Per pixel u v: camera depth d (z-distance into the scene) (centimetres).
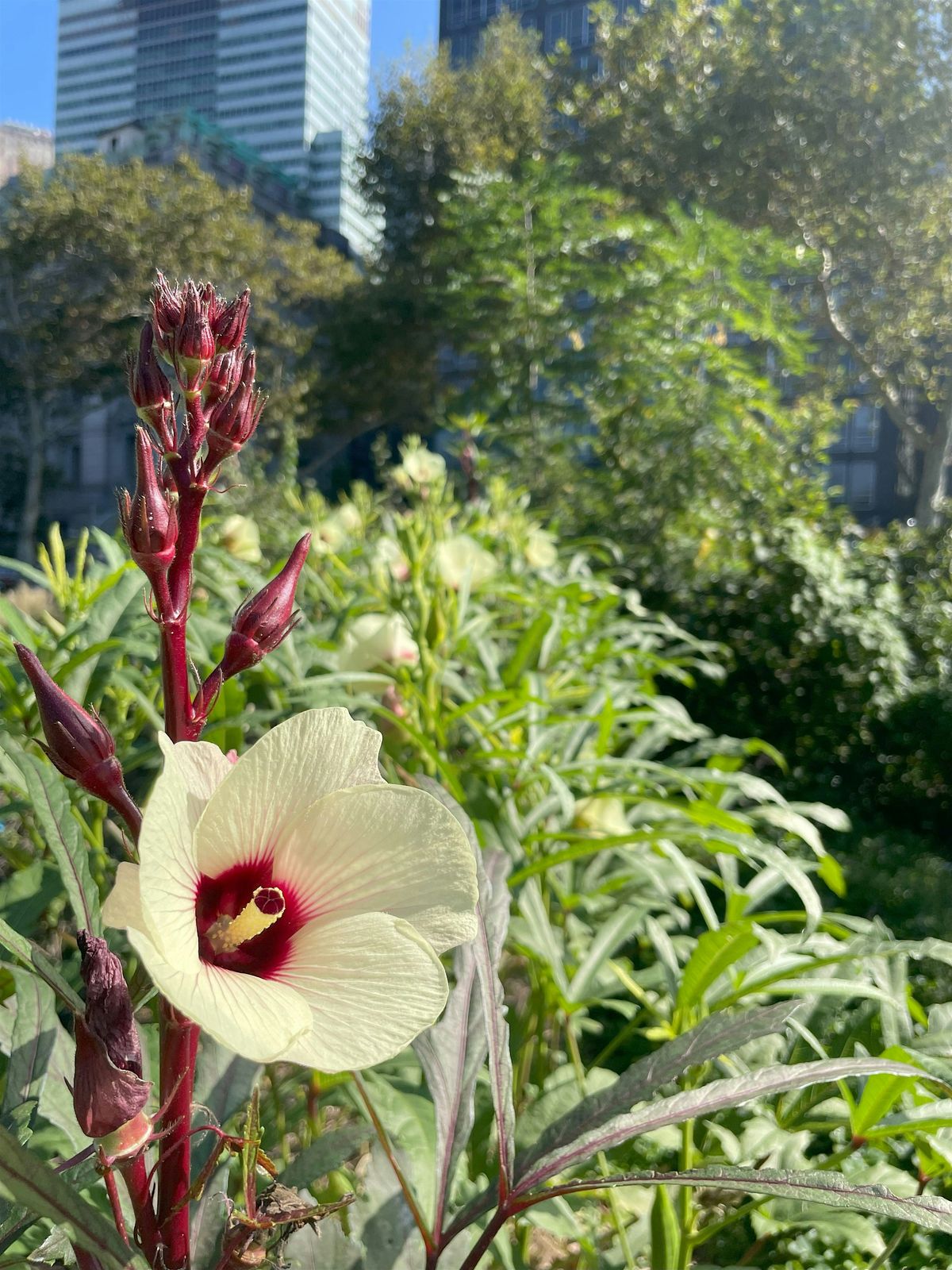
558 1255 205
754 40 1593
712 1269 155
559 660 364
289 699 227
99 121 9356
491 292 1166
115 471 3116
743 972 167
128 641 173
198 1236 94
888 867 483
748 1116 185
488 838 214
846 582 688
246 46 8781
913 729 623
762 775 646
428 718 253
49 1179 64
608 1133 94
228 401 77
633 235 1094
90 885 87
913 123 1525
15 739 170
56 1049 102
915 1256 174
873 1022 172
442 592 280
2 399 2739
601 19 1702
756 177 1603
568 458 1035
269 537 561
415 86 2252
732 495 896
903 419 1736
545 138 2034
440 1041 109
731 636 669
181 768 67
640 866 211
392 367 2323
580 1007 193
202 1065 107
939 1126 132
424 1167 130
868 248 1633
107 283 2334
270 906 71
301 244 2467
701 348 959
